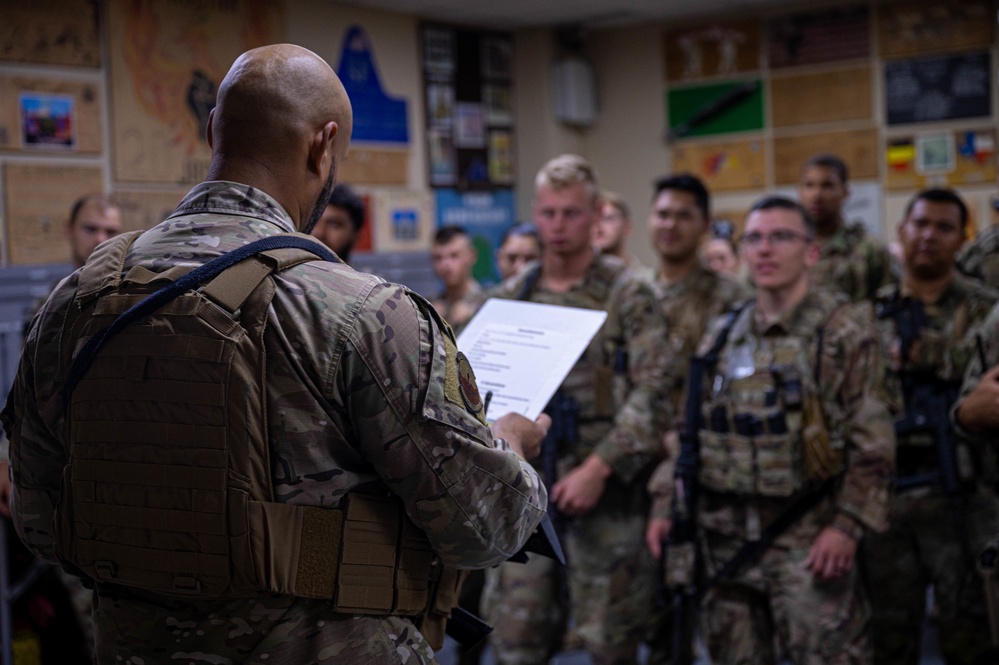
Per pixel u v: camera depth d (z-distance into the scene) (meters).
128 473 1.15
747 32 7.09
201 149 5.39
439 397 1.17
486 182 7.08
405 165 6.54
